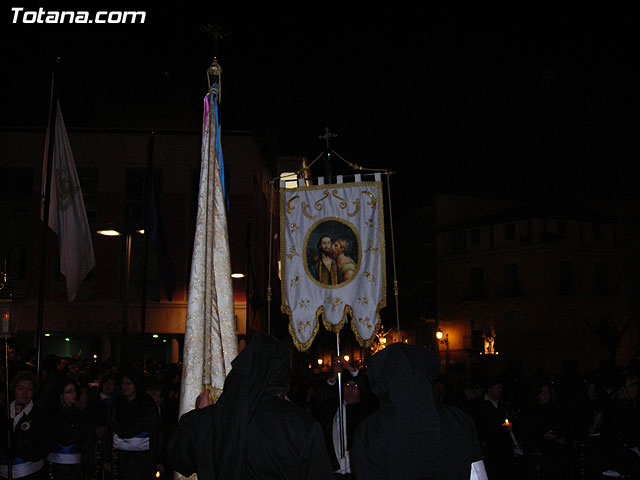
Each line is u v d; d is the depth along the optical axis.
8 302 6.80
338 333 8.38
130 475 8.47
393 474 3.29
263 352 3.51
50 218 10.46
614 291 43.19
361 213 8.60
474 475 3.49
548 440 9.91
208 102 6.58
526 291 42.53
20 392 6.97
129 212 27.28
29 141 27.52
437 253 47.38
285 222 8.66
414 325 49.31
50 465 8.09
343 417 7.63
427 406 3.36
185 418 3.58
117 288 26.83
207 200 6.23
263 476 3.26
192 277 6.05
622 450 9.20
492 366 43.06
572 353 41.22
